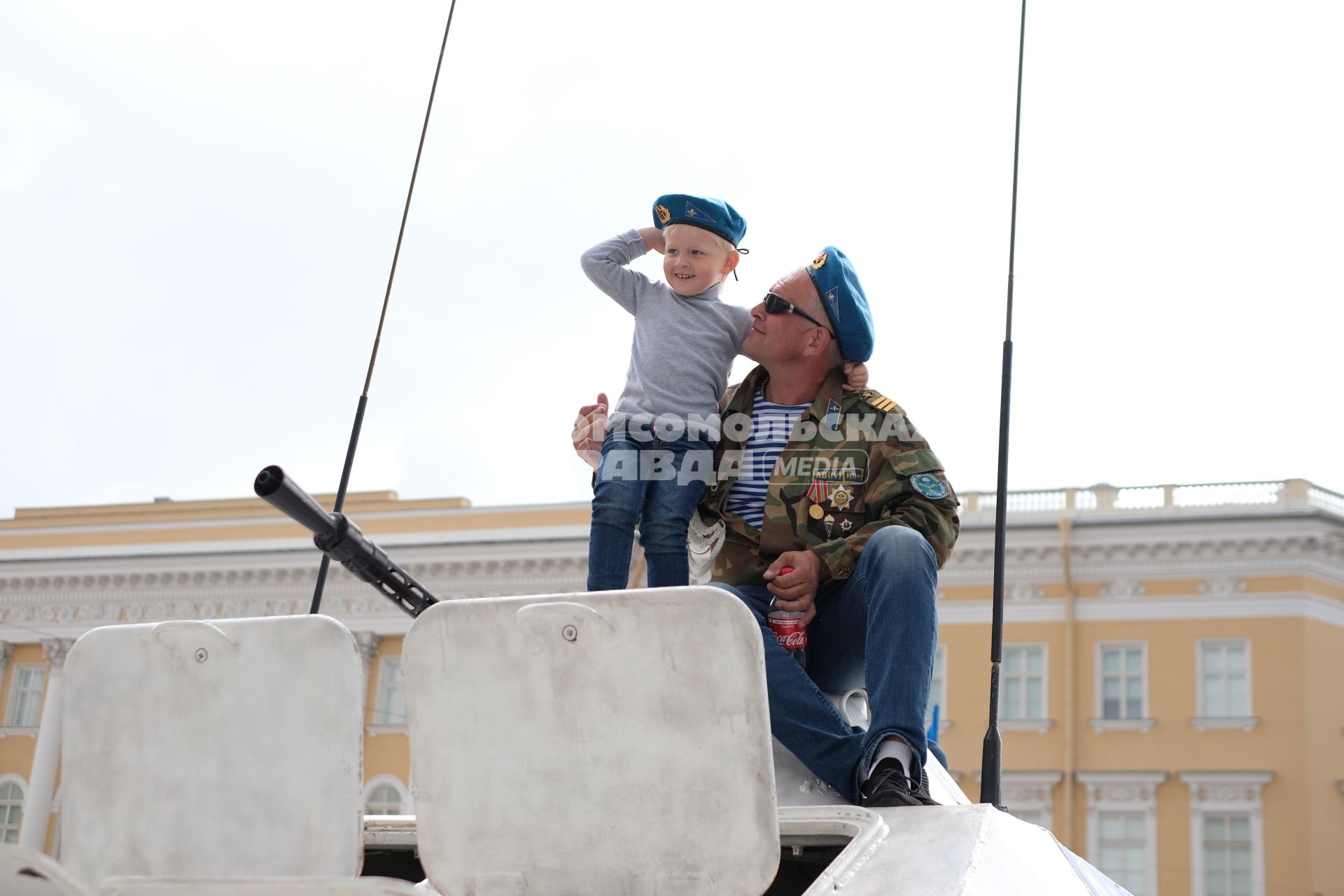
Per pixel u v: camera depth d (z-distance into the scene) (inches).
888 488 111.0
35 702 1008.2
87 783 85.2
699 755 72.6
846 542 107.0
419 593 97.7
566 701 74.3
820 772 96.0
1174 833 866.1
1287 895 842.8
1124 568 917.8
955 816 81.9
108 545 1027.3
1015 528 924.0
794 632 105.2
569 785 74.3
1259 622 893.8
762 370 122.3
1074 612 910.4
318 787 80.4
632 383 124.7
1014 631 914.7
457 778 76.0
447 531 981.2
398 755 900.0
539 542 959.0
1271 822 858.1
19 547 1041.5
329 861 79.8
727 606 71.7
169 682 83.9
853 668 110.5
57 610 1021.2
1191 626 900.6
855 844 78.5
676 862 72.8
